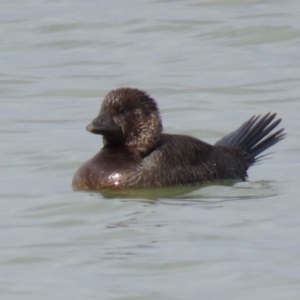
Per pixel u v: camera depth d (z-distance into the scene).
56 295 10.55
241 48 22.52
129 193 13.93
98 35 23.83
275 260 11.24
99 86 20.34
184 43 22.98
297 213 12.80
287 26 23.44
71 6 26.47
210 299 10.32
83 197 13.78
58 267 11.30
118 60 22.12
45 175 15.03
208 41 23.06
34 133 17.44
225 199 13.57
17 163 15.67
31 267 11.32
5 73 21.52
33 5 26.89
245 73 20.78
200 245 11.75
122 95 14.34
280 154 15.84
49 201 13.66
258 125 15.96
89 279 10.91
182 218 12.71
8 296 10.56
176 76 20.78
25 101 19.61
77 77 21.06
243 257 11.35
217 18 24.45
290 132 16.98
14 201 13.77
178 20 24.45
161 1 26.30
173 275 10.95
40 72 21.55
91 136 17.12
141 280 10.86
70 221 12.83
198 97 19.42
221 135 17.16
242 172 14.98
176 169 14.17
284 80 20.19
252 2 25.69
